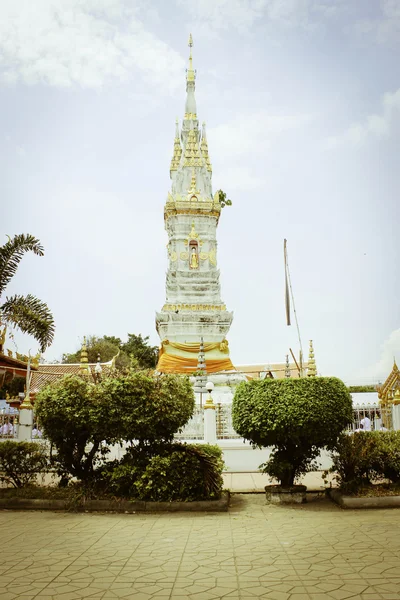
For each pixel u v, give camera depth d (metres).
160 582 7.02
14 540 9.32
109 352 58.81
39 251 21.02
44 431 13.18
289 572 7.33
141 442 13.23
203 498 12.31
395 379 25.16
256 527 10.23
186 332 41.78
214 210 45.03
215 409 19.80
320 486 15.44
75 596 6.52
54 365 33.94
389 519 10.59
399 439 13.23
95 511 12.09
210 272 43.78
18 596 6.51
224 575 7.28
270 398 12.90
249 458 19.28
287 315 23.95
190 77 50.38
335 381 13.16
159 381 13.34
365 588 6.59
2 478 13.91
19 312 20.00
